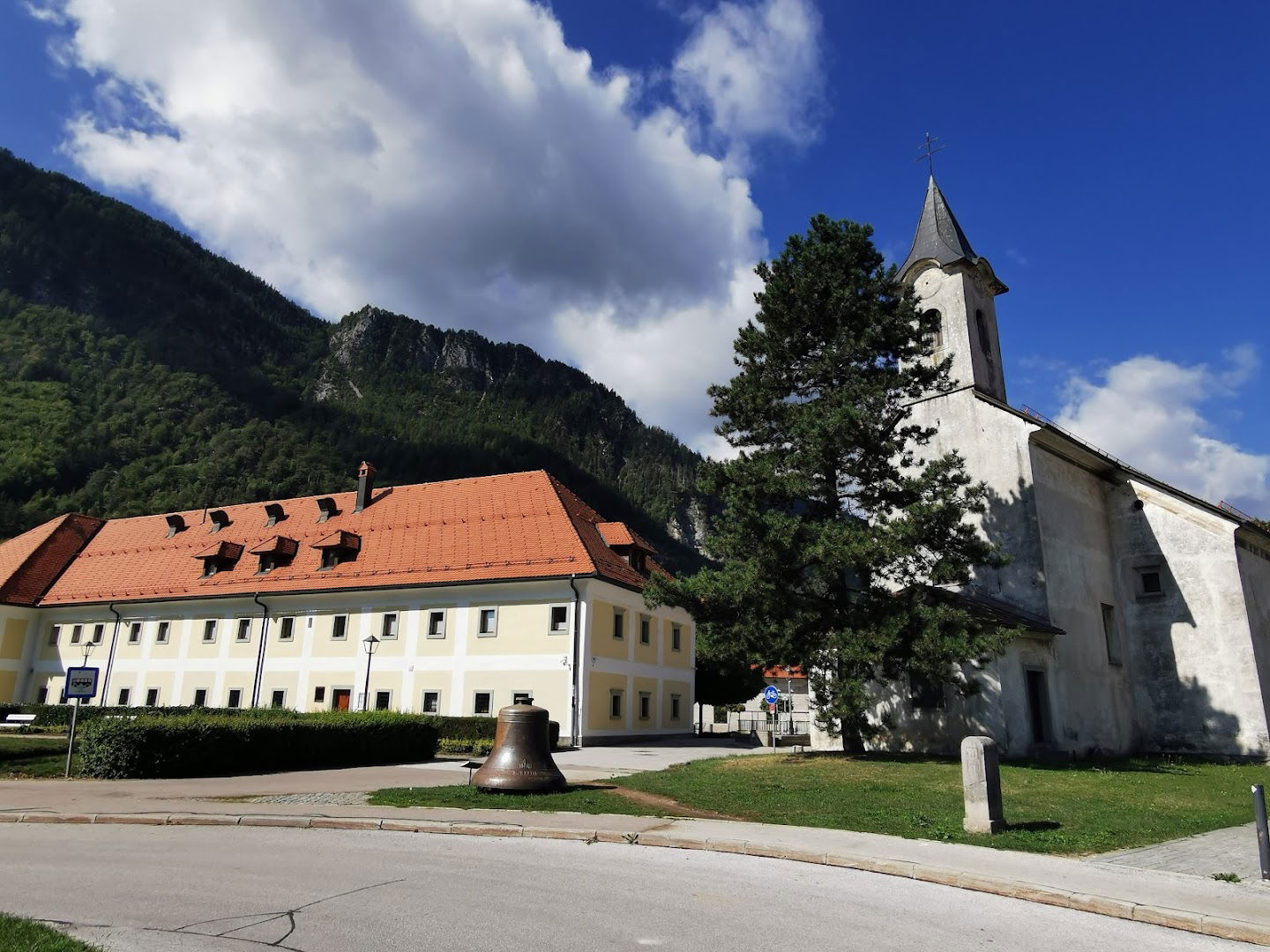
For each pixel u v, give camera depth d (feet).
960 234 105.40
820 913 23.75
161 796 46.44
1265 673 94.53
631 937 21.17
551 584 108.37
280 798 45.65
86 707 113.60
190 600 131.64
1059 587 86.07
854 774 55.98
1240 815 45.96
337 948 19.99
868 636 61.11
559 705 103.55
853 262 73.61
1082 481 97.09
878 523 65.92
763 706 169.07
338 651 119.24
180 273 651.66
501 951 19.89
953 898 25.91
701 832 34.58
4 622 143.13
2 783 53.06
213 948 19.86
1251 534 99.25
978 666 62.95
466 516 127.85
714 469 68.33
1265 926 22.29
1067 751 77.82
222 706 125.29
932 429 72.33
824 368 71.56
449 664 111.14
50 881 26.94
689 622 135.74
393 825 36.94
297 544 136.46
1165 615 95.50
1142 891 25.93
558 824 36.17
